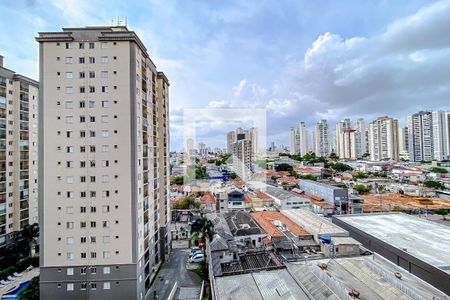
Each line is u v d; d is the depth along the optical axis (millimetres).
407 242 43188
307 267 33750
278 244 46812
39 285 37062
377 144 190625
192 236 63438
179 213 79000
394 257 41031
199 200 72875
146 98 42906
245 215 63281
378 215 60531
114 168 37219
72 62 37500
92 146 37250
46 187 36906
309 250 46469
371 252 42531
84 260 36625
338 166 157000
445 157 161625
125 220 36969
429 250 39875
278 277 32156
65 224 36781
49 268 36438
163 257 51875
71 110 37312
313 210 82938
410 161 175625
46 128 37125
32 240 53625
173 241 64750
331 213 80875
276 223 58344
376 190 113000
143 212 40344
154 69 49469
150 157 45125
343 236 48531
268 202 76375
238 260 37469
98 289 36438
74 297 36344
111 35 37406
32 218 58938
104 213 36938
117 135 37375
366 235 47719
